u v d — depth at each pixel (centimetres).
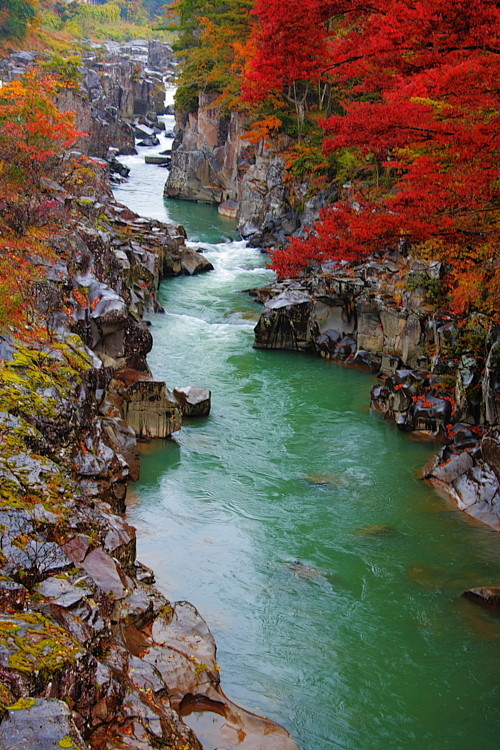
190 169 6297
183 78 7019
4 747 662
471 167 1942
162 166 7831
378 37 1978
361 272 2881
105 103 8594
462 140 1820
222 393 2531
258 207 5156
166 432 2139
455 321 2395
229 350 2942
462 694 1216
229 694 1167
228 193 6122
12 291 1741
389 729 1133
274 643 1309
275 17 3011
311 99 5503
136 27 16912
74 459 1448
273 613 1393
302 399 2517
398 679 1242
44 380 1477
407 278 2634
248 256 4603
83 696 834
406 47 1964
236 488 1888
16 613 891
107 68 9838
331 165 4591
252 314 3341
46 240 2144
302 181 4809
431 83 1933
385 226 2084
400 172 3859
